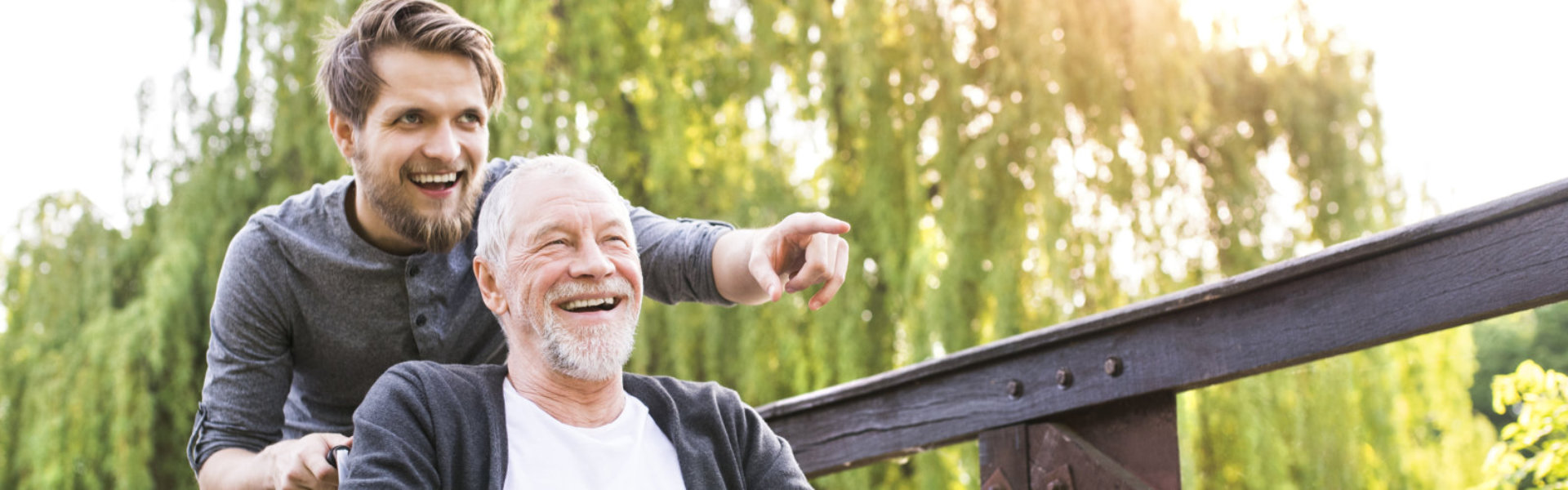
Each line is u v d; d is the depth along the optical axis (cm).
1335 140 717
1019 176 689
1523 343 1513
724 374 694
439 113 173
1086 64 694
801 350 701
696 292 183
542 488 147
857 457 269
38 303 721
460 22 176
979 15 721
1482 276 173
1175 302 211
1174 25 705
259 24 723
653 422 160
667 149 715
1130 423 223
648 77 753
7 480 700
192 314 697
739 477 160
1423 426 709
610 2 753
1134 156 699
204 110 725
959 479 684
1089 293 673
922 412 256
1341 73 729
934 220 711
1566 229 164
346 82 174
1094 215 686
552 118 707
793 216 158
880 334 704
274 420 189
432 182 175
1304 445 661
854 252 704
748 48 749
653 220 194
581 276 150
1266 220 705
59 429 675
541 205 153
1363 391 682
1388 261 184
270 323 185
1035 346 234
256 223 186
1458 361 707
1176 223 693
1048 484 229
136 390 684
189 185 705
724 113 766
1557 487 372
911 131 711
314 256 181
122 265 729
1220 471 671
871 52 709
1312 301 194
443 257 185
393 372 151
